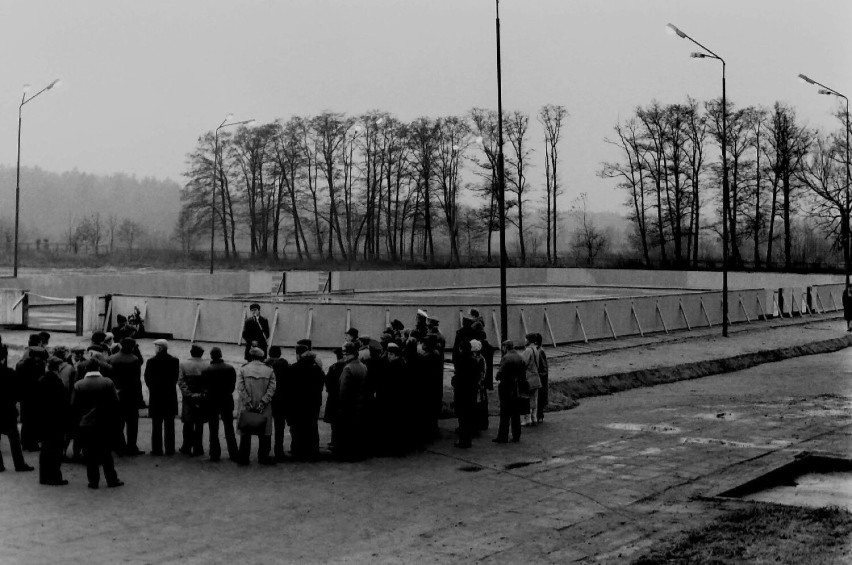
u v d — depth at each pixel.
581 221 112.06
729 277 62.78
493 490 12.44
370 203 90.69
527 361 17.88
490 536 10.19
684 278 65.00
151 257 85.94
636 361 26.89
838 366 28.75
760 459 14.45
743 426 17.70
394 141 89.25
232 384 14.02
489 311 28.14
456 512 11.24
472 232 92.06
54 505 11.15
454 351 16.38
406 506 11.51
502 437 15.98
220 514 10.96
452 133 88.38
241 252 94.25
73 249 104.75
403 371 14.99
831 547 9.27
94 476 12.02
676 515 11.09
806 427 17.52
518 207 85.88
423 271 62.66
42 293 44.09
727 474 13.42
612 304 32.94
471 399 15.50
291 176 89.19
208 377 13.89
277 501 11.64
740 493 12.36
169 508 11.17
